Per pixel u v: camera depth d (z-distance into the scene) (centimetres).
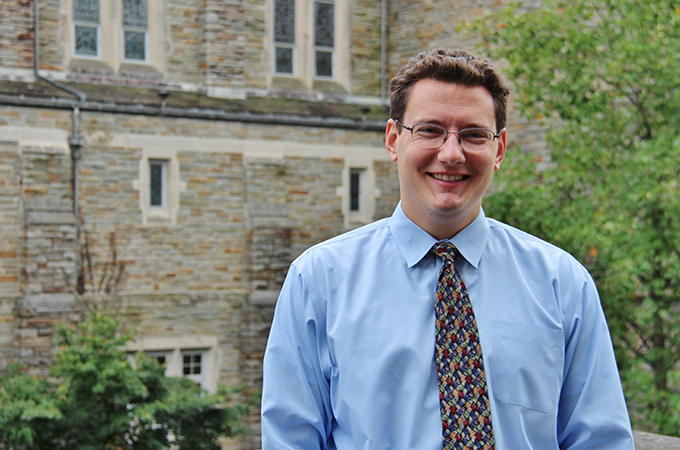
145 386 1052
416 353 212
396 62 1731
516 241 230
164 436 1091
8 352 1312
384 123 1623
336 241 230
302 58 1656
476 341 213
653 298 1076
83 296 1362
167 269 1441
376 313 217
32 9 1397
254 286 1493
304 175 1564
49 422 988
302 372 221
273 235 1504
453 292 217
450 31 1619
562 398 223
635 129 1107
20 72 1386
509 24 1127
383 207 1647
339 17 1692
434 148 216
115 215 1398
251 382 1484
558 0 1127
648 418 988
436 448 207
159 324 1434
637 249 954
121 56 1494
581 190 1108
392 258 224
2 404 978
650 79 1079
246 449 1462
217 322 1485
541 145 1438
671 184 929
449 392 209
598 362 219
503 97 226
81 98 1359
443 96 215
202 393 1141
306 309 222
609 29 1077
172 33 1526
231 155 1498
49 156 1340
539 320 216
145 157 1422
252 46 1587
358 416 211
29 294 1311
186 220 1458
